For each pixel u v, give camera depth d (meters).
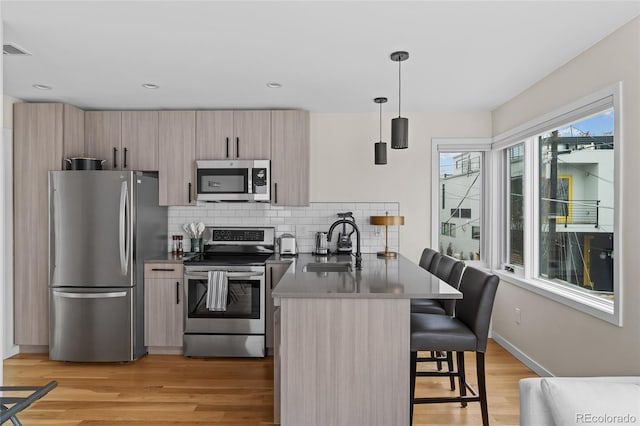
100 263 3.71
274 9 2.22
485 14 2.28
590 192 2.98
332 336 2.33
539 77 3.35
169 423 2.69
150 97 3.90
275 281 3.94
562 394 1.41
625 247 2.39
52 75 3.28
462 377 2.83
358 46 2.72
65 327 3.72
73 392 3.15
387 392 2.33
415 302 3.23
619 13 2.26
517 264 4.17
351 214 4.31
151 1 2.13
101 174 3.70
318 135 4.56
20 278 3.88
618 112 2.42
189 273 3.90
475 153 4.64
